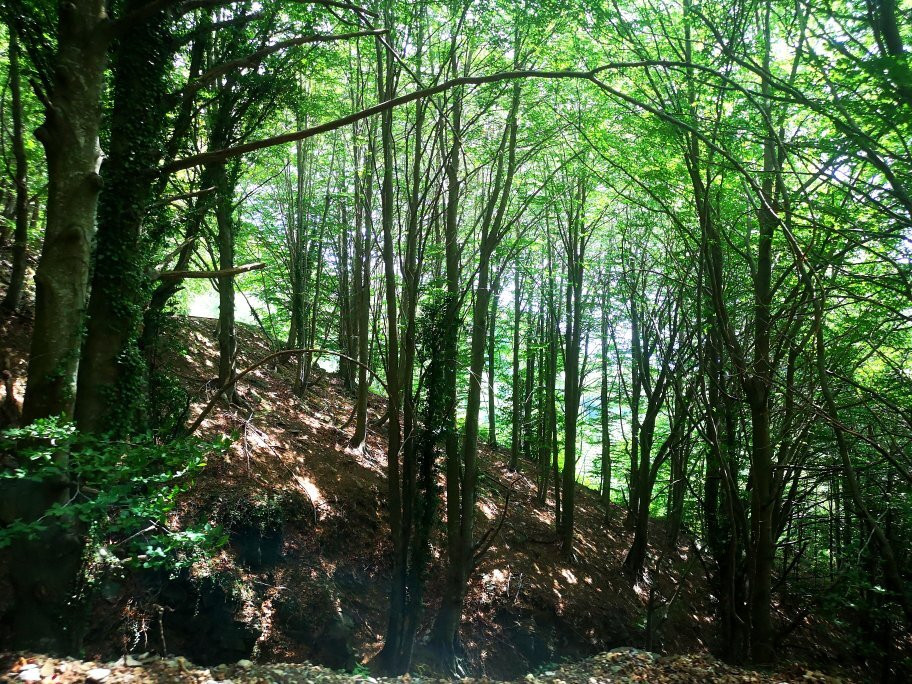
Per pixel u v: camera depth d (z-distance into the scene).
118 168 6.92
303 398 17.41
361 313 15.73
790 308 9.96
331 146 18.38
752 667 8.12
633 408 19.17
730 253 12.35
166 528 5.48
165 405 10.41
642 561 16.72
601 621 14.10
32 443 5.58
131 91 6.99
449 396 11.22
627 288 16.59
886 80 6.62
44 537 5.60
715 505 13.04
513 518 16.98
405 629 10.27
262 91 10.84
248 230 18.73
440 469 11.18
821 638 15.61
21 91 12.30
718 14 9.73
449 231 11.98
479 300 12.10
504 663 11.90
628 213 15.37
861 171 8.64
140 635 8.41
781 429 10.76
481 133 13.34
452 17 10.73
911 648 12.04
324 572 11.17
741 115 9.77
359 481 13.86
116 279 6.93
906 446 11.45
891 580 9.09
